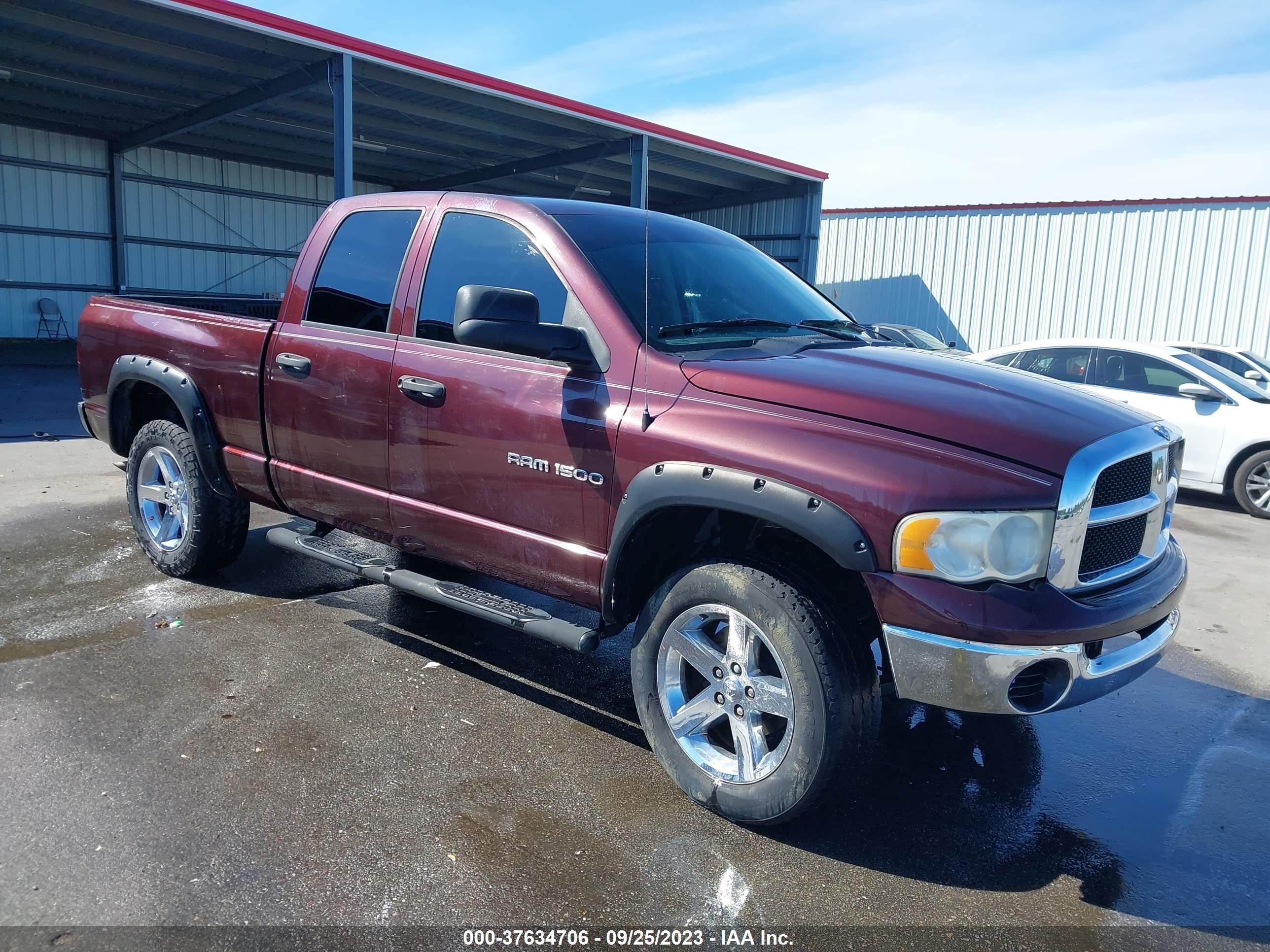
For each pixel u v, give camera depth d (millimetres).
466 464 3422
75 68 16188
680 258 3648
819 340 3457
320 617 4543
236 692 3678
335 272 4051
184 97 17953
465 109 18094
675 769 2990
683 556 3297
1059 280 21188
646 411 2951
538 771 3184
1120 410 3059
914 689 2553
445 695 3756
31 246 20297
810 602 2656
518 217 3508
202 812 2830
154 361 4730
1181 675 4414
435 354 3525
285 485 4211
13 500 6742
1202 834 3006
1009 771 3400
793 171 22281
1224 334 19297
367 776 3090
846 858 2768
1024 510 2477
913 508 2488
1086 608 2549
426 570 5312
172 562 4887
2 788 2910
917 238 23078
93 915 2350
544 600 4992
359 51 14023
